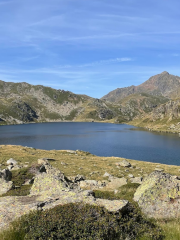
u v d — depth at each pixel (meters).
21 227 7.94
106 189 26.31
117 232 7.71
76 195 10.68
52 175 14.48
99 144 147.12
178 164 88.69
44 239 6.96
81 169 47.44
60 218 7.70
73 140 172.25
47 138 187.75
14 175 26.12
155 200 12.59
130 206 9.32
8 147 72.88
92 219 7.75
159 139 177.88
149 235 8.43
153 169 56.88
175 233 9.11
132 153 112.50
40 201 10.48
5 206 9.72
